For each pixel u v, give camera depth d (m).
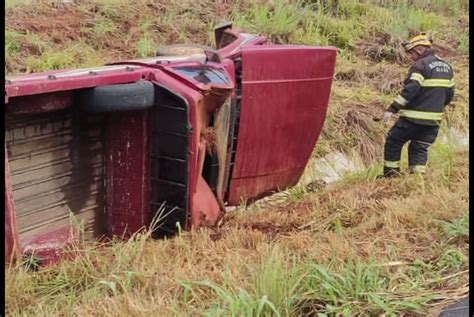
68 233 4.98
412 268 4.32
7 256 4.33
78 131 5.23
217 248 5.00
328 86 6.74
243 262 4.51
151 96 5.17
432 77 7.55
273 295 3.80
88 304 4.02
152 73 5.32
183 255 4.85
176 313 3.77
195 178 5.42
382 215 5.45
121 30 10.66
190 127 5.28
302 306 3.84
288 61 6.25
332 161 9.40
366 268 4.19
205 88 5.40
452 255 4.43
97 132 5.38
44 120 4.96
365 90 11.10
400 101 7.56
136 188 5.46
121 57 10.00
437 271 4.32
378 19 13.28
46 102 4.72
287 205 6.67
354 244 4.86
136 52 10.17
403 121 7.69
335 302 3.82
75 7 10.79
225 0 12.27
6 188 4.30
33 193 4.95
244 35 6.65
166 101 5.33
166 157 5.42
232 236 5.19
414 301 3.85
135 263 4.66
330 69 6.69
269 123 6.27
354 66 11.81
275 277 3.88
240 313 3.63
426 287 4.10
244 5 12.38
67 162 5.18
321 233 5.30
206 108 5.57
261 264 4.28
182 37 10.93
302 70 6.38
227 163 6.04
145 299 4.02
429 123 7.62
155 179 5.47
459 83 11.70
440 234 4.91
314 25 12.57
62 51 9.58
